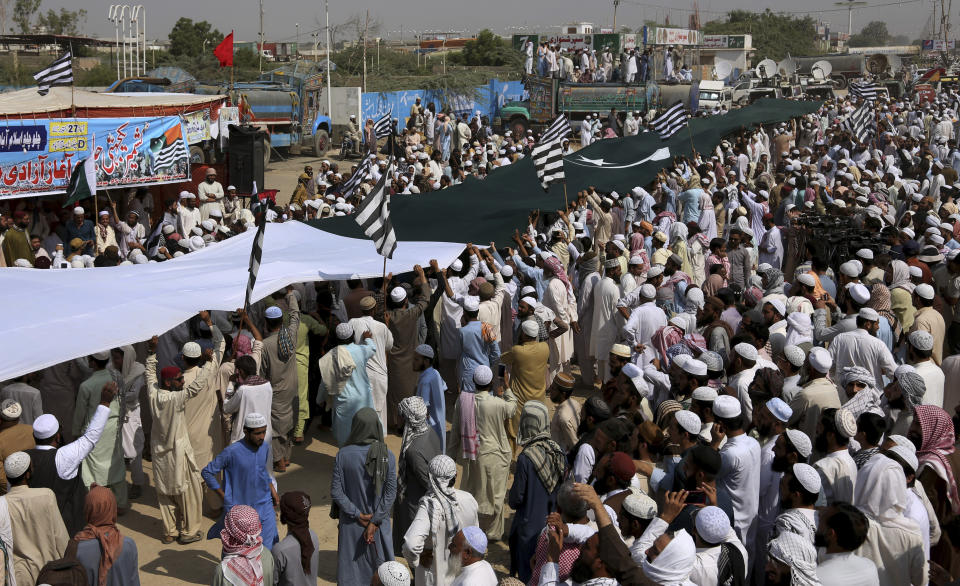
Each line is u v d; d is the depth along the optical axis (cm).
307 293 1152
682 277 1086
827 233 1366
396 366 991
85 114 1633
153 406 753
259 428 660
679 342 887
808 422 722
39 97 1662
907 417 718
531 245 1241
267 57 5638
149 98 1878
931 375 785
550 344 1094
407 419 673
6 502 579
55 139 1574
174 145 1834
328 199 1816
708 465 526
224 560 505
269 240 1201
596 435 629
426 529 557
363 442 650
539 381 895
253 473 664
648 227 1306
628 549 478
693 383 725
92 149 1647
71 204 1630
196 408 780
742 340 854
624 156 2134
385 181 887
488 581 490
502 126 4219
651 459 700
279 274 973
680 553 447
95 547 518
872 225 1407
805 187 1816
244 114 2739
